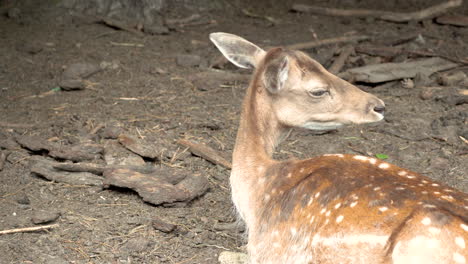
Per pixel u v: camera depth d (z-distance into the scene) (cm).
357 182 633
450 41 1848
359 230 580
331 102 772
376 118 775
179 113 1333
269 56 777
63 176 1030
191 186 988
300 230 653
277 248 680
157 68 1605
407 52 1666
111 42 1845
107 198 990
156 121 1284
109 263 829
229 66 1662
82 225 910
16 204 962
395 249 547
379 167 679
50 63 1656
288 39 1886
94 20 2006
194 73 1593
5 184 1022
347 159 702
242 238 901
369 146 1195
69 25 1988
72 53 1741
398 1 2267
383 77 1495
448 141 1200
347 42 1809
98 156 1101
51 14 2017
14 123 1255
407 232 546
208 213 963
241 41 800
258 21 2102
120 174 996
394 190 600
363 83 1521
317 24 2058
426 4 2238
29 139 1127
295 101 773
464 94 1406
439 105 1390
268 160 759
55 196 990
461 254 529
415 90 1486
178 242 884
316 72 770
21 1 2080
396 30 1969
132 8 2067
